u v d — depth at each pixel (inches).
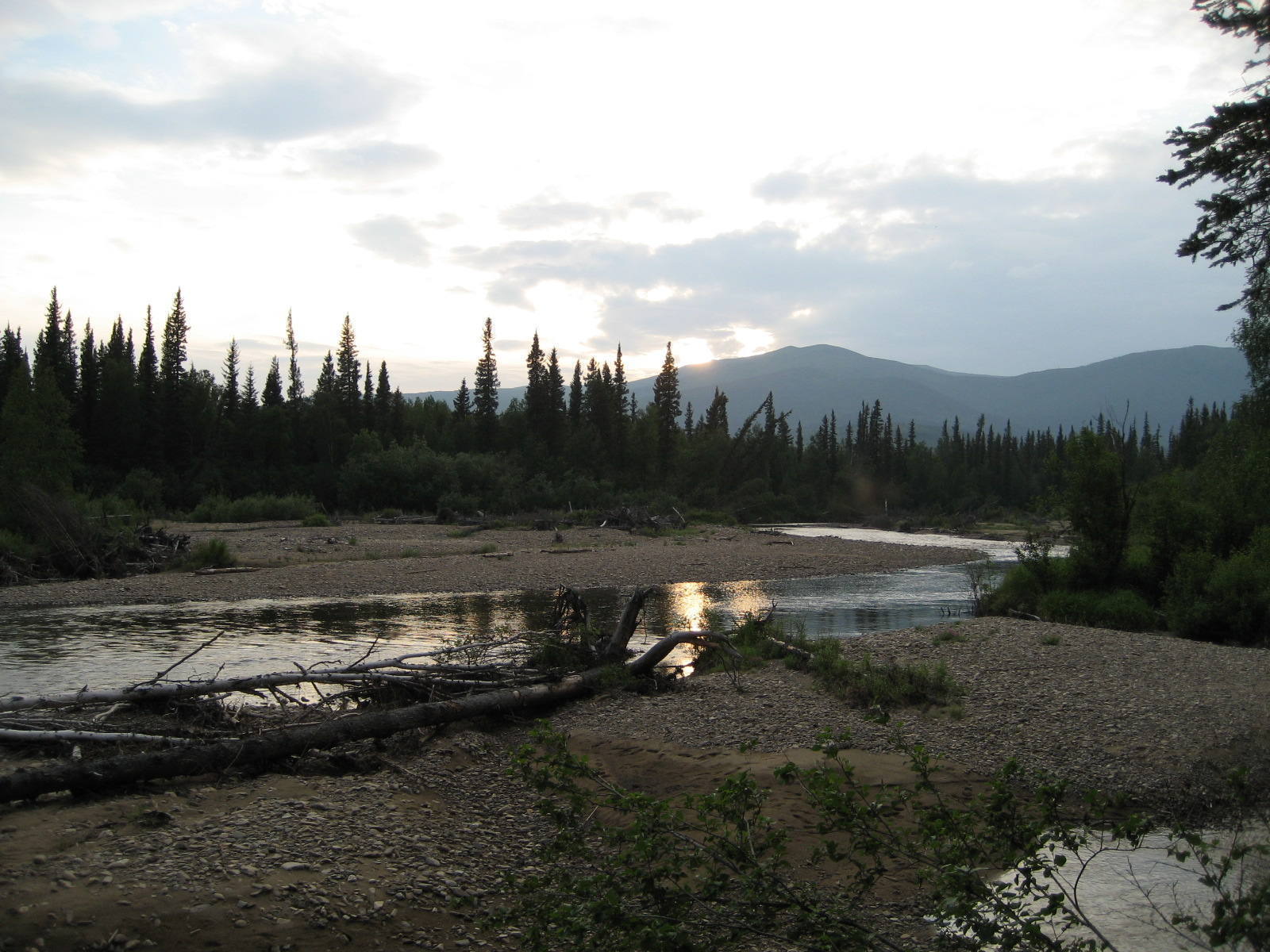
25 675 543.8
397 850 276.4
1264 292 258.8
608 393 3476.9
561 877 181.2
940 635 658.8
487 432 3280.0
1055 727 404.8
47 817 282.5
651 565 1348.4
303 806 306.2
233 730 396.5
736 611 916.6
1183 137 229.3
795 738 403.5
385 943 224.2
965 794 331.3
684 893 172.9
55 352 2888.8
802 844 290.8
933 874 176.9
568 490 2691.9
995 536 2471.7
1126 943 222.2
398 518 2277.3
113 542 1223.5
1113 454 897.5
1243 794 253.9
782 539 2022.6
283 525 2036.2
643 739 417.1
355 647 658.2
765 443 3627.0
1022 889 171.0
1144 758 362.3
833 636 748.0
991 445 5088.6
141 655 619.5
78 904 222.1
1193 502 914.7
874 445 4532.5
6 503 1241.4
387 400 3440.0
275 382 3068.4
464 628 762.8
